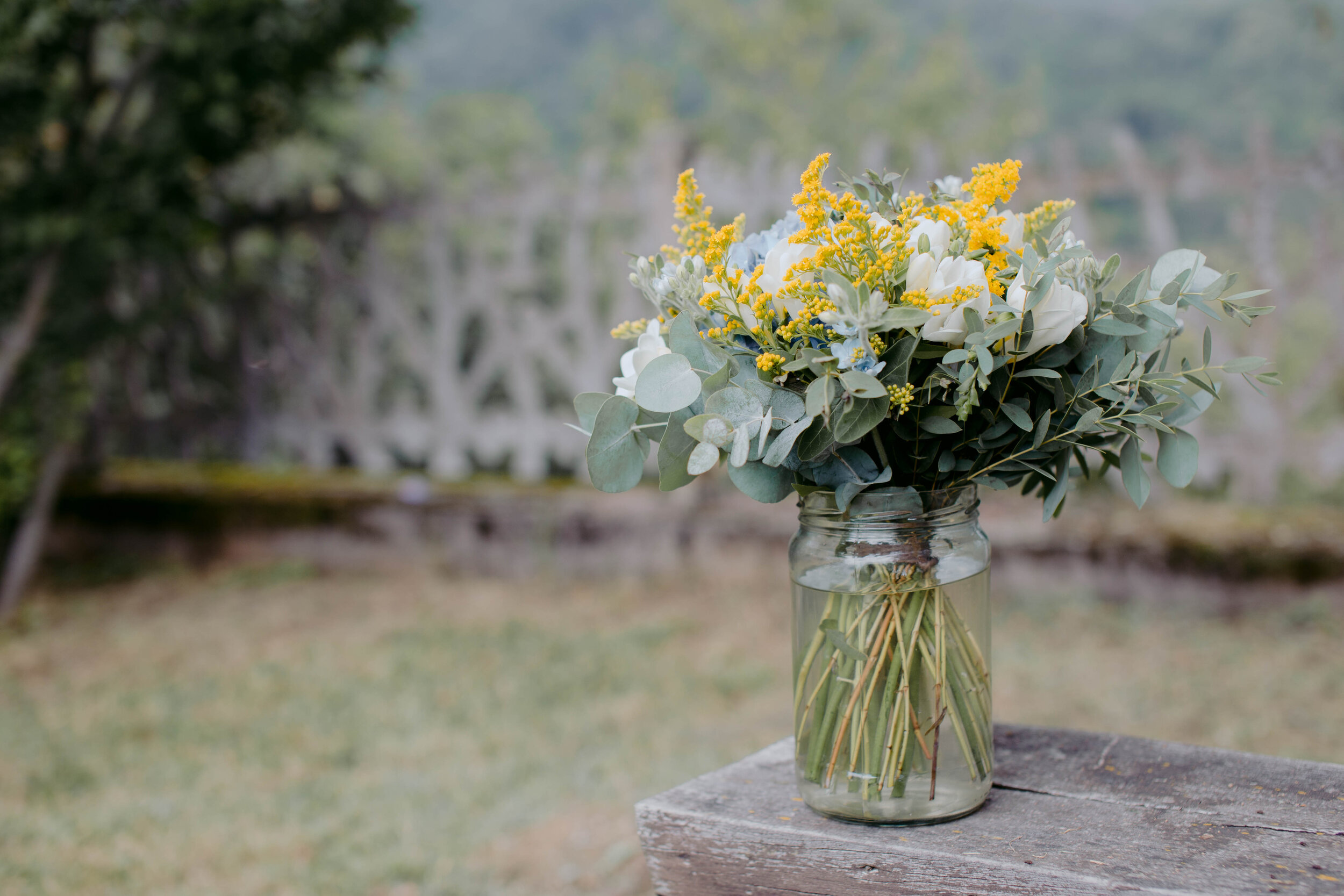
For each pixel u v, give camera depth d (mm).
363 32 5500
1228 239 12250
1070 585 4938
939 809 1415
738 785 1617
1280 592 4602
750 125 13008
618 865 2850
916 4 23422
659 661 4566
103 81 5508
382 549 6059
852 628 1399
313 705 4223
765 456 1333
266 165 8102
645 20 23891
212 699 4336
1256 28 18453
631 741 3758
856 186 1373
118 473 6758
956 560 1416
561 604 5391
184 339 6707
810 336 1315
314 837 3074
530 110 12273
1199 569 4715
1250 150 4965
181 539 6398
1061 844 1346
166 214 5742
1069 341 1370
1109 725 3695
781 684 4254
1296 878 1235
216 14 5133
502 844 3027
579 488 5934
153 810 3297
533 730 3908
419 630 5074
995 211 1513
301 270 6535
